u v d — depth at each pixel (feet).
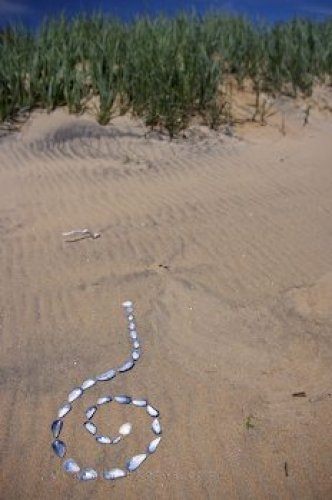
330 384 4.48
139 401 4.35
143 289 5.66
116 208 7.34
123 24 13.38
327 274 5.90
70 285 5.70
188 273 5.95
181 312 5.34
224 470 3.82
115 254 6.25
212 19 13.66
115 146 9.41
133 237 6.61
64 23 12.86
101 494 3.69
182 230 6.81
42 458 3.91
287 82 12.15
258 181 8.32
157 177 8.35
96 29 12.79
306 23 14.02
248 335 5.05
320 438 4.01
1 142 9.46
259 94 11.73
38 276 5.83
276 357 4.78
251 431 4.09
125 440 4.06
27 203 7.38
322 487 3.70
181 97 10.43
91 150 9.24
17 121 10.15
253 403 4.32
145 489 3.72
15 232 6.64
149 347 4.89
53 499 3.66
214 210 7.34
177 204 7.48
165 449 3.98
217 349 4.87
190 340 4.98
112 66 10.93
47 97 10.51
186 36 11.92
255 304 5.48
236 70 12.25
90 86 11.25
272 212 7.31
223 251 6.38
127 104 10.64
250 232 6.79
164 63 10.69
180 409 4.28
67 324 5.15
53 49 11.21
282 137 10.25
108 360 4.74
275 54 12.23
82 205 7.38
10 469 3.83
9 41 12.33
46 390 4.44
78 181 8.12
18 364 4.67
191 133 10.02
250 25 13.61
